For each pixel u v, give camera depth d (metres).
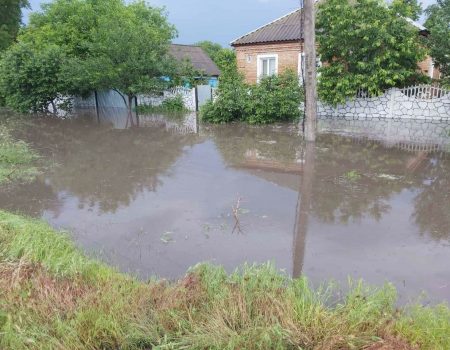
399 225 5.02
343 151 9.52
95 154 9.79
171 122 15.49
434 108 14.00
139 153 9.81
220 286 3.17
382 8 13.58
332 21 14.05
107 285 3.29
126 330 2.81
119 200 6.23
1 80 20.06
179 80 19.52
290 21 19.11
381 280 3.67
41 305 3.00
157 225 5.13
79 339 2.74
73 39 21.81
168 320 2.85
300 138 11.39
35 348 2.63
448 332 2.63
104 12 22.47
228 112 14.81
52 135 12.91
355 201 5.96
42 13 23.22
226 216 5.40
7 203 6.16
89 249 4.43
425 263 4.00
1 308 2.95
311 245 4.46
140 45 18.12
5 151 9.23
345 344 2.54
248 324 2.76
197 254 4.29
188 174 7.71
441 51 13.27
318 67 15.22
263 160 8.79
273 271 3.47
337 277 3.73
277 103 14.20
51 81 19.66
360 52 14.02
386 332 2.63
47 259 3.62
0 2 30.70
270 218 5.29
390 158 8.70
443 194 6.23
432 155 8.90
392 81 13.97
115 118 17.22
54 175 7.82
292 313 2.82
